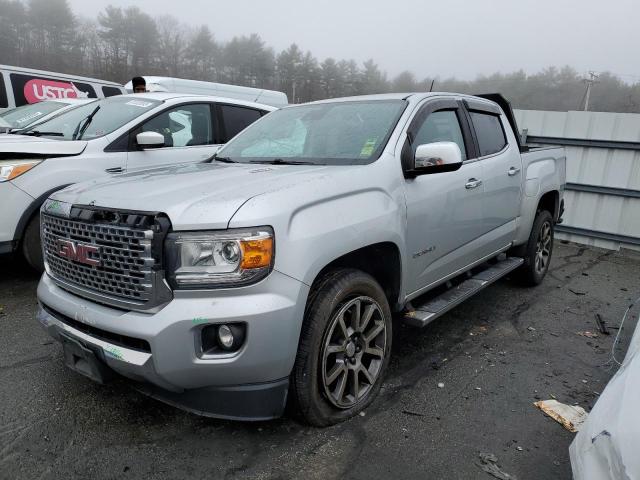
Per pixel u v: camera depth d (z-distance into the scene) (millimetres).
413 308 3496
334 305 2623
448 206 3545
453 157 3023
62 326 2654
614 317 4785
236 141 3996
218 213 2281
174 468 2455
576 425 2893
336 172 2832
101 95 11234
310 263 2426
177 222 2270
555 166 5504
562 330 4402
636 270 6684
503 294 5312
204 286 2260
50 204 2832
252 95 11586
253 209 2314
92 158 5004
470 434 2795
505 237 4621
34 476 2379
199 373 2297
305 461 2523
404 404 3076
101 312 2443
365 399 2961
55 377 3273
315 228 2488
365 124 3453
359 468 2488
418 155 3111
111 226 2410
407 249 3182
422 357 3748
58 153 4816
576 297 5348
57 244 2725
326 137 3480
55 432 2705
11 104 9820
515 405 3117
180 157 5727
